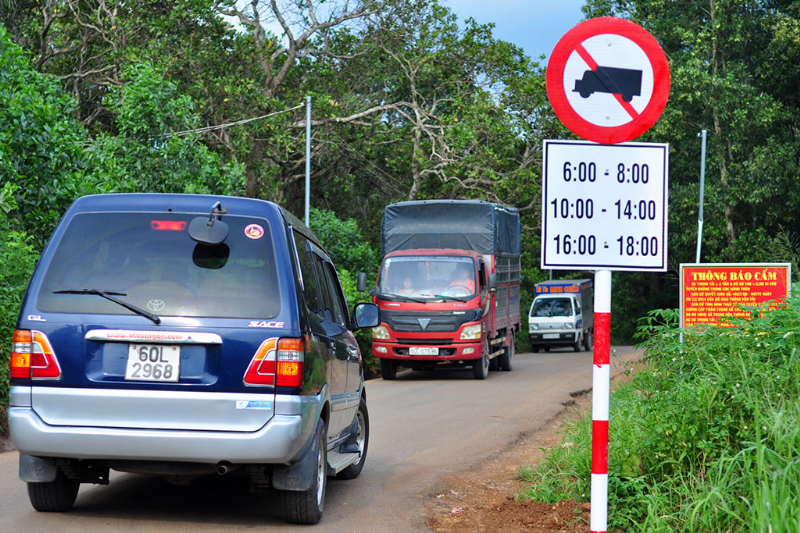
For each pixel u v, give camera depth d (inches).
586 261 181.6
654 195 181.8
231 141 1155.3
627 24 182.2
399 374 856.9
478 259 780.0
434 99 1344.7
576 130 182.1
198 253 221.5
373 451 364.5
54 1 1063.0
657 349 293.1
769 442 214.7
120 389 209.9
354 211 1515.7
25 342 213.0
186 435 208.4
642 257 181.3
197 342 210.8
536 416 487.8
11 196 445.4
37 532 213.0
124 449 209.2
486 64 1321.4
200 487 275.7
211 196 228.8
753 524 183.0
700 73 1384.1
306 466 221.8
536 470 306.0
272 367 211.5
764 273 431.2
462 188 1342.3
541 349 1598.2
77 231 224.2
